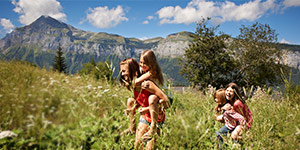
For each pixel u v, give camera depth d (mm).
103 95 1133
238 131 2215
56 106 754
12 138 687
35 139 723
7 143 676
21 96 683
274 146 1774
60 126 775
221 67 21203
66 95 807
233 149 1886
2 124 666
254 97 2992
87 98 933
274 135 1926
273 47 19312
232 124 2309
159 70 1938
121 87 1944
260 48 19656
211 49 22406
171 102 1823
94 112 968
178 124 1233
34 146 726
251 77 19312
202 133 1296
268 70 18969
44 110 719
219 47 22031
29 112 694
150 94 1881
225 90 2611
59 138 779
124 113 1688
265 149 1799
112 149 1372
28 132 707
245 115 2432
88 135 956
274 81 18875
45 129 731
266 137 1865
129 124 1723
